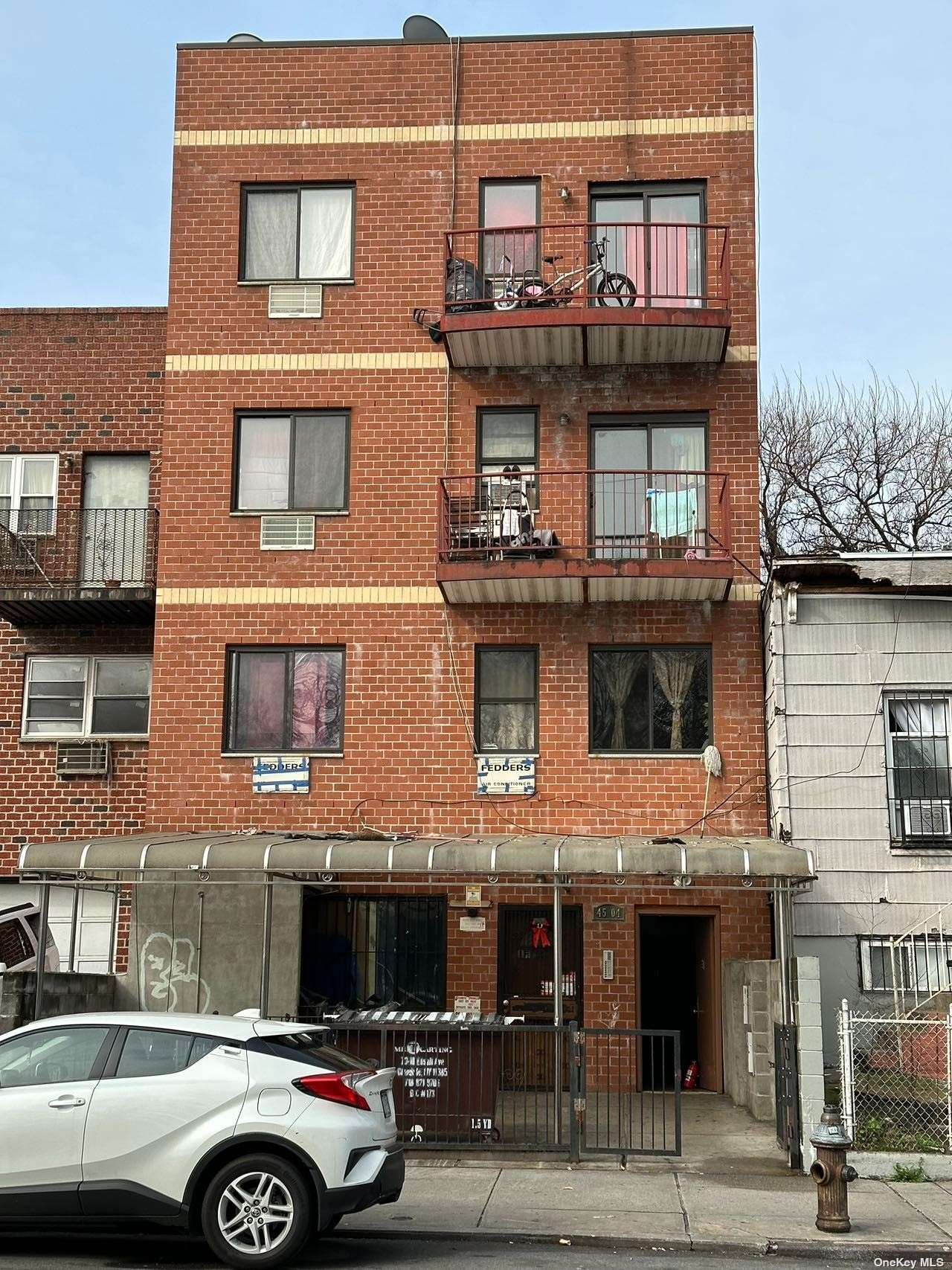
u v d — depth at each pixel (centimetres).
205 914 1720
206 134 2017
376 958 1820
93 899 1973
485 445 1931
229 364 1964
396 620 1891
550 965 1817
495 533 1831
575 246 1947
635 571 1764
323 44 2022
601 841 1564
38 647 2053
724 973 1766
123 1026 960
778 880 1516
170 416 1956
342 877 1809
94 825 1992
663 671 1864
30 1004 1500
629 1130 1378
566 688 1859
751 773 1820
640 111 1972
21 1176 912
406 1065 1348
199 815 1867
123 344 2108
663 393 1911
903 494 3231
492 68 2002
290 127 2011
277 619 1903
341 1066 961
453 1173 1267
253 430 1962
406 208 1981
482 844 1502
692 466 1900
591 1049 1777
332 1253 991
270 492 1945
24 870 1470
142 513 2064
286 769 1867
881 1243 1020
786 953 1443
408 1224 1068
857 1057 1538
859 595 1748
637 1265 962
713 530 1861
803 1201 1166
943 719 1733
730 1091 1720
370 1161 932
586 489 1859
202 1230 916
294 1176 910
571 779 1838
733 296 1920
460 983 1803
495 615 1883
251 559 1919
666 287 1927
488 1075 1341
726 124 1958
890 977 1678
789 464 3278
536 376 1928
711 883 1752
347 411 1945
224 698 1891
